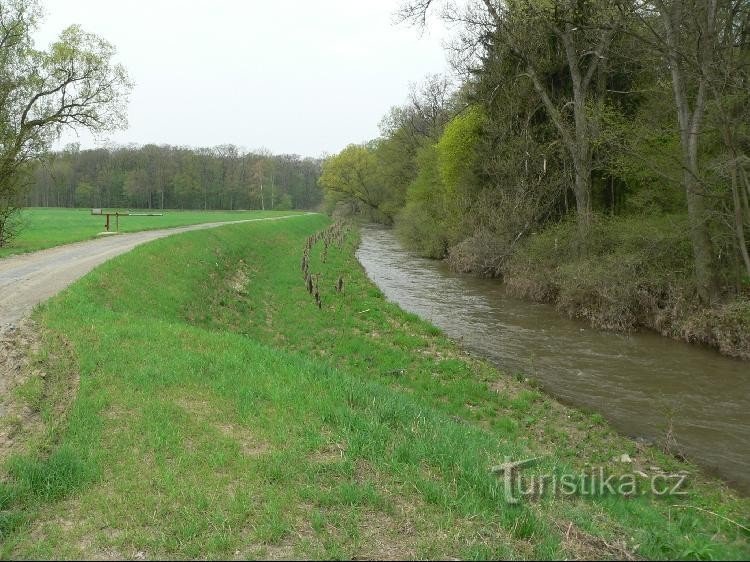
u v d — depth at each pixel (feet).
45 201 330.75
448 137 102.27
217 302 54.39
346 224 213.05
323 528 15.43
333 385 27.32
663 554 14.80
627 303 54.95
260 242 109.81
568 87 82.12
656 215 65.57
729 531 18.42
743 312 45.93
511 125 87.40
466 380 37.60
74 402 22.80
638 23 56.29
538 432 29.99
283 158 435.53
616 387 37.35
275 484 17.79
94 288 40.98
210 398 24.36
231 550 14.40
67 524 15.70
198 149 366.63
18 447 19.61
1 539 15.02
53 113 82.28
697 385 37.63
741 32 52.65
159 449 19.67
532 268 74.49
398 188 197.36
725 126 47.93
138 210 306.76
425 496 17.29
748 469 25.44
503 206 89.15
